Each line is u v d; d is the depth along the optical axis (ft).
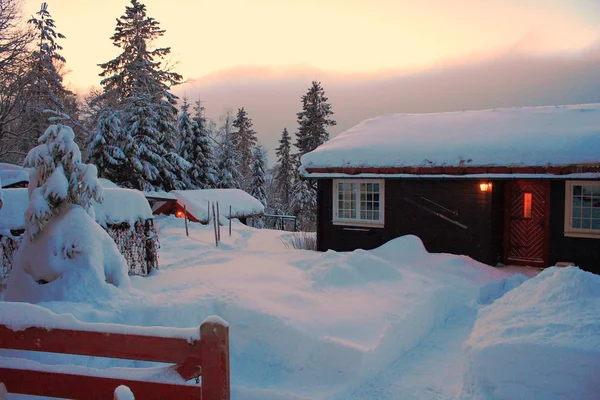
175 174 102.89
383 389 19.29
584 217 38.70
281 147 164.66
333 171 47.24
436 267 37.55
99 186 24.68
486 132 44.06
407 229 45.03
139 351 9.98
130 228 31.71
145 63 104.22
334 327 22.58
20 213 27.89
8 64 82.94
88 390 10.46
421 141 45.03
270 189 179.52
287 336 21.45
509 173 39.19
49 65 99.81
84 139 100.17
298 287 28.30
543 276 22.91
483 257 41.39
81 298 22.29
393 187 45.52
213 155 125.29
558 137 38.91
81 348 10.41
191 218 72.18
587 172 36.35
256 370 20.95
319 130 150.30
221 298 24.16
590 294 18.63
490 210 40.91
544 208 40.96
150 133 92.32
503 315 19.07
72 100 114.73
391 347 22.44
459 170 41.09
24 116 91.45
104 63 105.19
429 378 20.30
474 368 16.69
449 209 42.86
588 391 14.33
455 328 27.61
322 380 19.72
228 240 53.31
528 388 15.21
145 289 26.86
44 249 23.21
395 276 31.50
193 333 9.66
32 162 23.47
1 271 26.86
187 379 10.05
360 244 47.65
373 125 55.36
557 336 15.66
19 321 10.72
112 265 25.07
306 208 141.28
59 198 23.79
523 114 48.60
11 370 10.87
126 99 95.71
